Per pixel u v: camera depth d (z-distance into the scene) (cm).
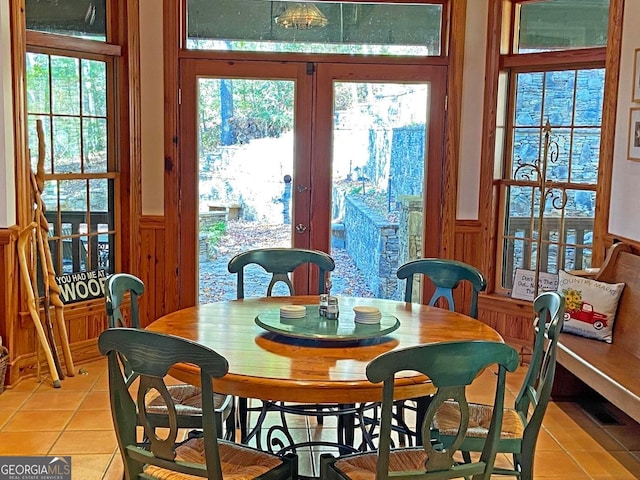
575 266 479
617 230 430
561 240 485
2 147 403
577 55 459
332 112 501
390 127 505
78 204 473
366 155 507
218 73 492
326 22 495
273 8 492
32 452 332
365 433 297
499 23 488
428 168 508
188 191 502
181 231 505
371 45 499
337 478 231
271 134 502
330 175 507
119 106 488
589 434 368
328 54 495
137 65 484
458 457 338
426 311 319
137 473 222
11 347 418
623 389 322
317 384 220
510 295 505
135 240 499
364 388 221
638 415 310
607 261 414
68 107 461
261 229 512
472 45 497
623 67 422
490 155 501
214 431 202
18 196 418
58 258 463
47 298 437
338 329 271
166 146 494
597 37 458
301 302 335
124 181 494
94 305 477
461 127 504
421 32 500
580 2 464
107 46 472
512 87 500
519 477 265
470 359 198
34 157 443
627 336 382
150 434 212
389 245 518
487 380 446
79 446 339
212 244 510
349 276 516
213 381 229
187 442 249
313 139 503
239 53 491
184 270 508
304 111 500
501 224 513
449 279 345
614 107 431
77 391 417
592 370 351
